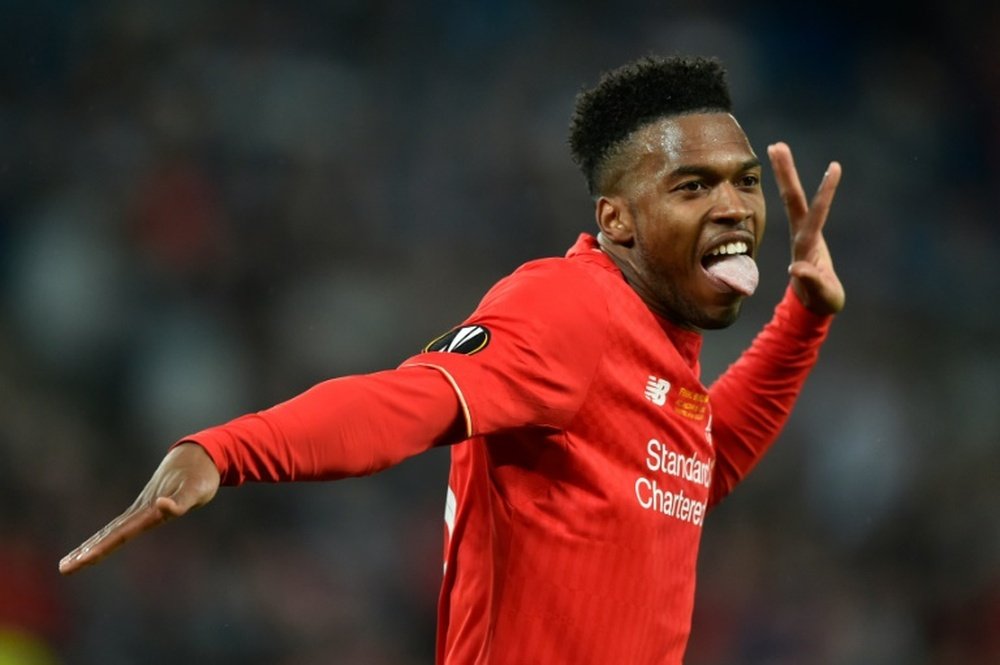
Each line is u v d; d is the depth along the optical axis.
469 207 48.53
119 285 42.12
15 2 47.44
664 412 11.55
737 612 37.44
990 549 40.88
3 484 36.00
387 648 35.72
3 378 38.91
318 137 48.41
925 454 44.38
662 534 11.62
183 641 34.19
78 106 46.72
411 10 52.00
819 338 14.98
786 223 46.62
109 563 34.34
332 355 43.41
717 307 11.65
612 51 53.28
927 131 55.09
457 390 10.02
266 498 37.06
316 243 45.94
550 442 11.07
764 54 54.53
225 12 49.66
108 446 39.22
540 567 11.24
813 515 41.25
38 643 32.47
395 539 37.50
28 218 43.81
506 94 51.38
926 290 50.56
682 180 11.52
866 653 37.69
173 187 44.88
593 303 11.02
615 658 11.37
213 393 40.81
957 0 57.31
